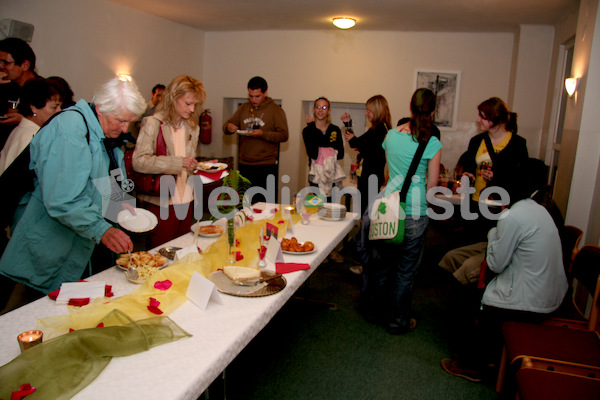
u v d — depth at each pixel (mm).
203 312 1441
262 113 4305
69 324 1272
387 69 6230
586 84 3299
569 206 3404
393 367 2402
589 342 1865
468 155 3596
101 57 5035
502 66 5828
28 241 1738
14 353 1166
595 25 3268
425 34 6016
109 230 1620
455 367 2375
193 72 6754
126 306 1385
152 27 5750
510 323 2020
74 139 1604
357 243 2885
